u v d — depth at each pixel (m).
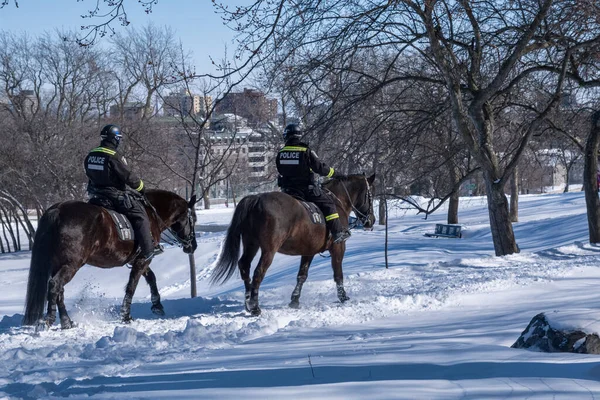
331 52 14.25
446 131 18.75
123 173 9.42
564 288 10.67
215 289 22.70
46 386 5.42
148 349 7.46
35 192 38.53
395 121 16.83
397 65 17.38
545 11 13.68
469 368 5.09
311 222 10.47
